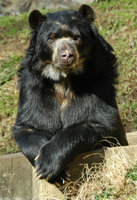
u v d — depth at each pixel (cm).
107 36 1602
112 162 623
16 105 1275
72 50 660
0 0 2233
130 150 645
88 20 713
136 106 1208
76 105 699
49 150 599
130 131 1154
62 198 612
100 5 1905
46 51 686
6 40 1769
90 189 600
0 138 1145
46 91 703
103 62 705
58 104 708
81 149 619
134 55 1400
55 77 693
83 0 2067
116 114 712
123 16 1714
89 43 688
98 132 645
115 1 1922
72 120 698
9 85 1389
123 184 589
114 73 738
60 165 592
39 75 701
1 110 1255
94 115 685
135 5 1830
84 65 688
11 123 1198
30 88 709
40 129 696
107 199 567
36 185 643
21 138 651
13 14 2236
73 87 700
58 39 678
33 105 704
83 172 628
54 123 702
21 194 772
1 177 778
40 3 2195
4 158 779
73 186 616
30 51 712
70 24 680
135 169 609
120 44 1503
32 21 716
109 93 711
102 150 636
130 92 1255
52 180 608
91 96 693
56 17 696
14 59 1557
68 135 608
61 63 662
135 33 1555
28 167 768
